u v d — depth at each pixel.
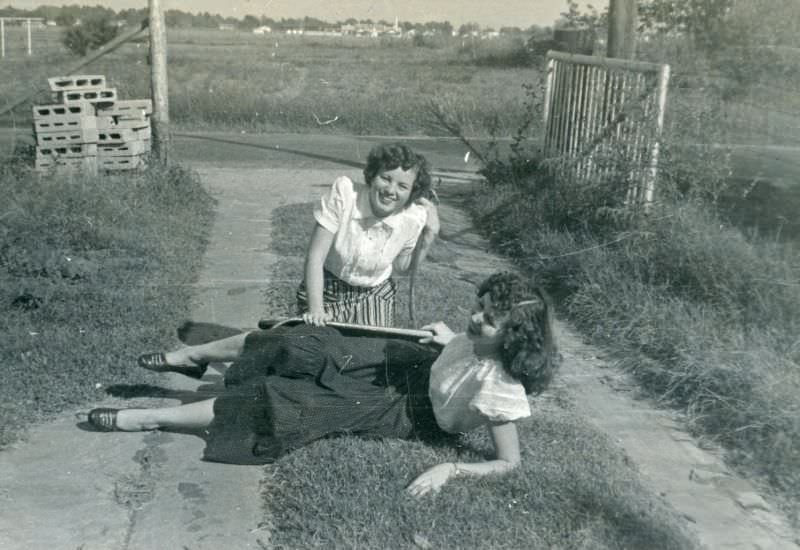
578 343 4.83
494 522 2.81
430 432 3.36
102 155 8.03
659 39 6.95
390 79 13.92
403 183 3.42
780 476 3.32
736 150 7.77
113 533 2.79
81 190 6.49
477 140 12.73
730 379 3.95
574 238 6.29
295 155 11.61
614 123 6.67
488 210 7.76
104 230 5.88
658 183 6.03
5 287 4.72
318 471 3.09
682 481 3.29
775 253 5.15
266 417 3.25
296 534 2.75
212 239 6.77
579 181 7.05
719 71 6.64
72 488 3.06
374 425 3.32
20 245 5.22
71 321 4.52
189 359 3.71
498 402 3.04
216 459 3.26
